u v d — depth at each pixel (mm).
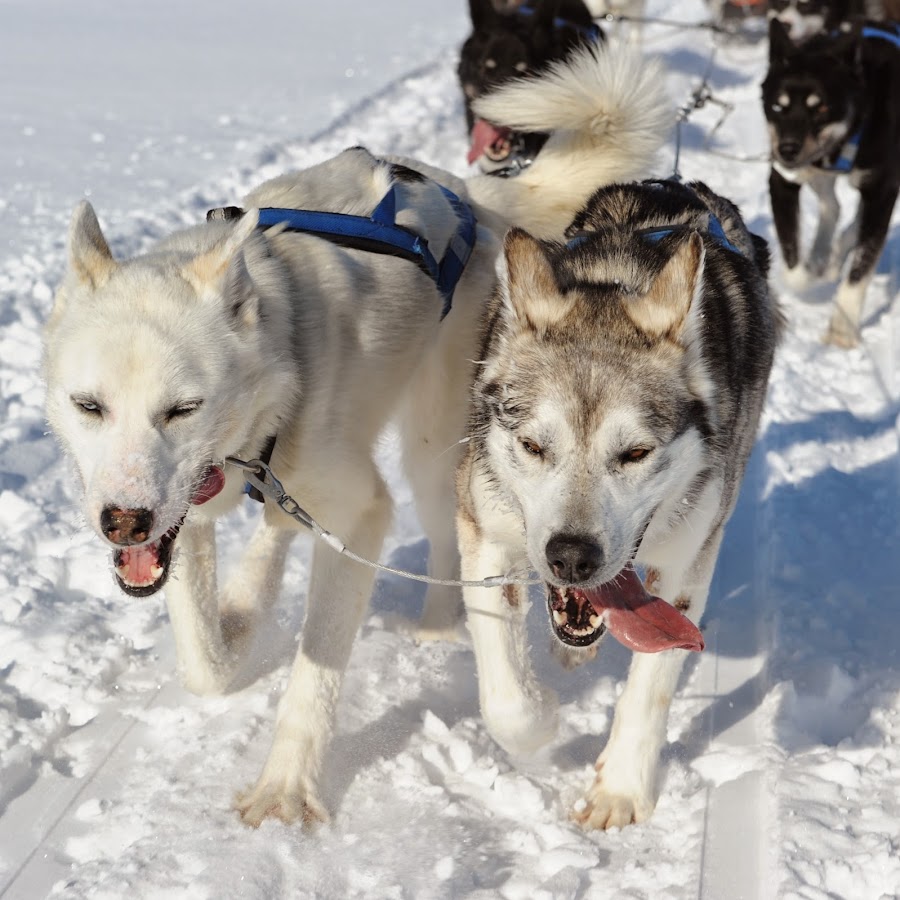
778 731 2979
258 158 8234
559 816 2777
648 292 2707
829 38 6230
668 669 2770
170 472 2445
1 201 6918
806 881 2434
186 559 2947
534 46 7090
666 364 2633
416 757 2918
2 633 3336
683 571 2857
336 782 2826
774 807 2662
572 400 2547
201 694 3111
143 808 2699
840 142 5895
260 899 2422
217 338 2539
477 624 2846
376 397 3098
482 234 3531
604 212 3445
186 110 9633
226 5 15703
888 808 2668
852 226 6566
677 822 2732
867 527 4098
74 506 4117
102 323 2479
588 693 3258
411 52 12906
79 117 9141
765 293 3479
